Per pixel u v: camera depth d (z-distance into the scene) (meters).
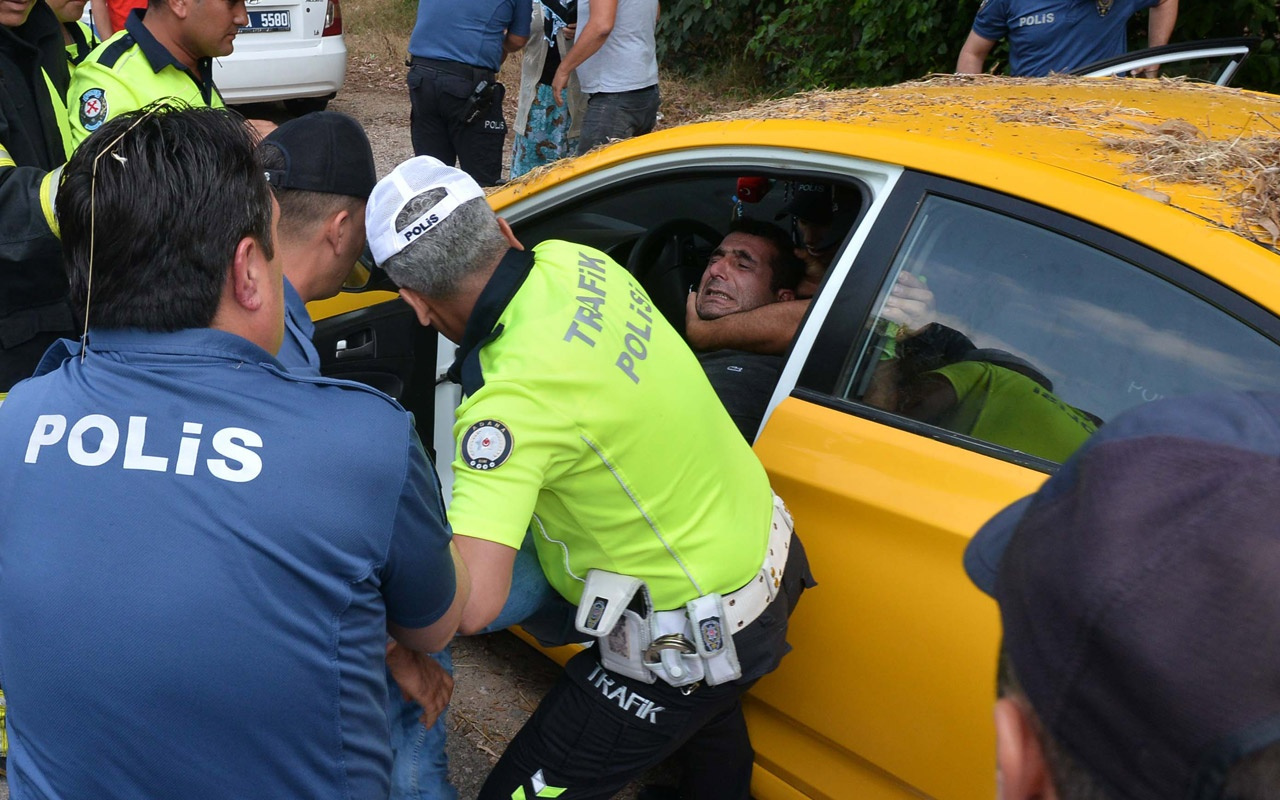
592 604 1.60
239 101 7.12
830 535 1.76
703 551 1.58
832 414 1.81
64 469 1.05
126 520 1.02
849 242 1.87
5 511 1.07
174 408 1.05
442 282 1.55
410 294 1.61
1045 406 1.63
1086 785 0.52
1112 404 1.57
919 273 1.78
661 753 1.73
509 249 1.58
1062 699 0.53
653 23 5.12
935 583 1.63
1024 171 1.71
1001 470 1.61
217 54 2.68
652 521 1.55
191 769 1.04
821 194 2.33
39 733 1.06
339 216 1.69
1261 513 0.51
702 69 9.01
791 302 2.27
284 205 1.65
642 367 1.53
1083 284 1.62
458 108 5.00
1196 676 0.48
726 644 1.58
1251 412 0.61
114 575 1.01
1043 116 2.01
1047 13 4.30
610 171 2.28
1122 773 0.50
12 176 1.87
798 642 1.84
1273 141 1.79
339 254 1.74
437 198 1.52
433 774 1.73
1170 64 2.91
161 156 1.04
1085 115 2.01
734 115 2.28
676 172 2.17
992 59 6.57
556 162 2.48
